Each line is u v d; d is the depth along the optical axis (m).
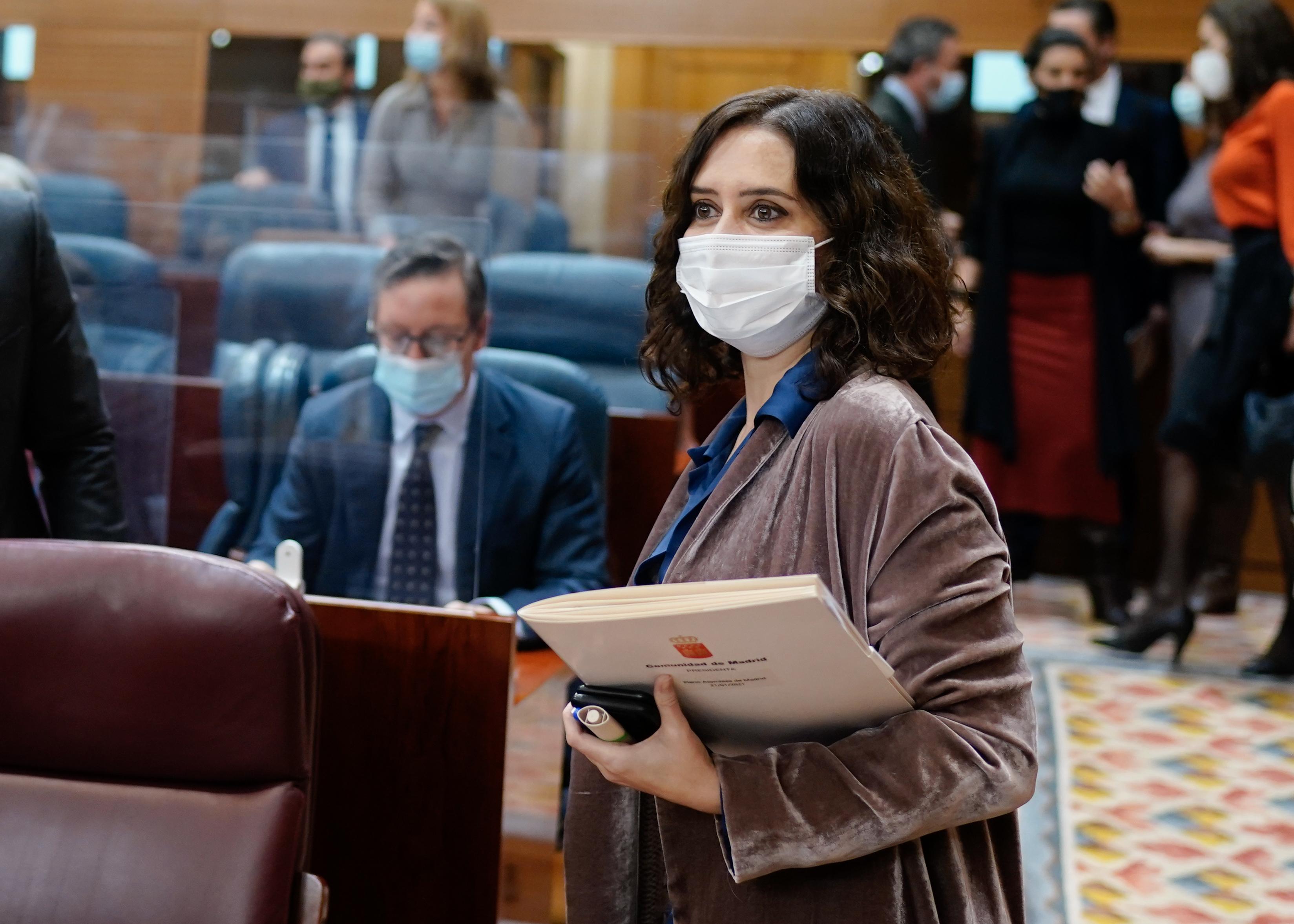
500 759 1.73
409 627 1.74
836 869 0.99
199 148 3.84
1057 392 4.13
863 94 5.07
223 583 1.38
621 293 2.82
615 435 2.58
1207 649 3.96
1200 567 3.79
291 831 1.36
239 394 2.12
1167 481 3.77
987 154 4.22
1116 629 4.15
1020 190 4.09
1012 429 4.16
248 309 2.17
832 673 0.91
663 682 0.97
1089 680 3.60
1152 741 3.15
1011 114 4.87
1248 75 3.56
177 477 2.20
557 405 2.17
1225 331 3.62
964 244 4.27
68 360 1.76
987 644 0.94
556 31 5.21
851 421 1.01
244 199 3.74
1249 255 3.59
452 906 1.76
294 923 1.37
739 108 1.12
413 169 3.67
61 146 3.79
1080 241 4.09
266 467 2.13
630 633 0.93
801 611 0.86
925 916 0.98
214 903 1.32
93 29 5.36
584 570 2.14
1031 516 4.43
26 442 1.79
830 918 0.99
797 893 1.00
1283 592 4.67
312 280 2.14
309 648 1.40
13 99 4.56
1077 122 4.07
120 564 1.39
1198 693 3.52
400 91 4.01
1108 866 2.50
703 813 1.03
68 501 1.79
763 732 1.01
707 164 1.13
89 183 3.75
